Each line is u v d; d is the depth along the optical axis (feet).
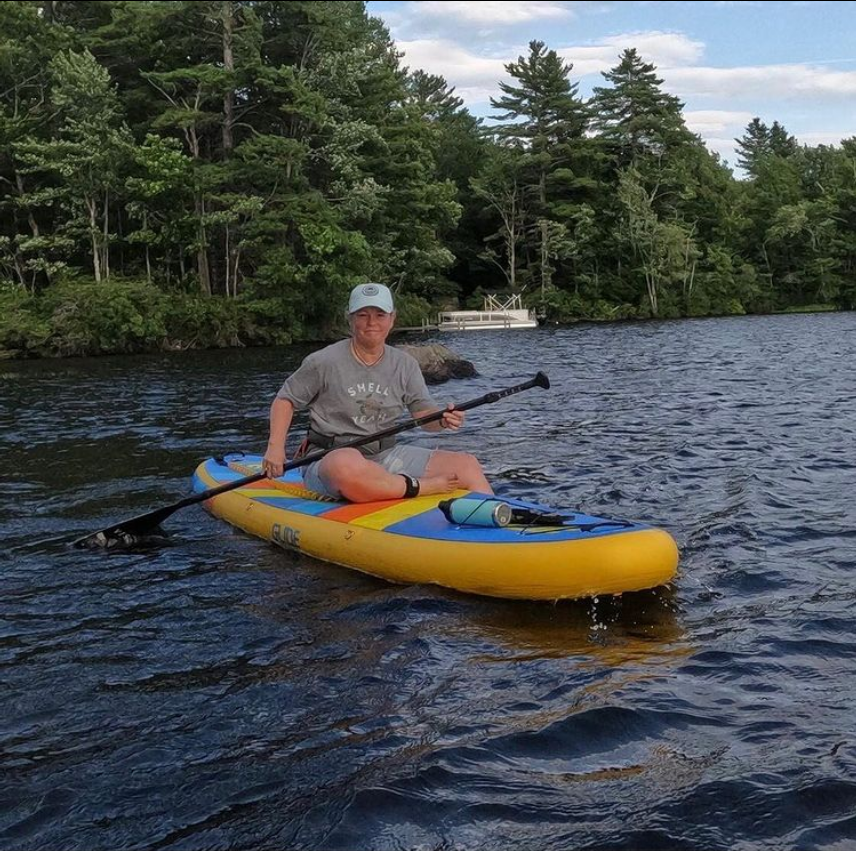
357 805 9.04
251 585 15.87
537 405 39.96
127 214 105.29
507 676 11.93
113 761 10.09
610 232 161.58
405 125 122.42
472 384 52.13
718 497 21.21
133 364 72.84
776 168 203.00
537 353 76.18
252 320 99.50
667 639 13.06
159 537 18.98
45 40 100.99
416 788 9.31
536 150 159.22
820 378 47.67
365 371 17.57
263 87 102.22
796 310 174.81
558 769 9.66
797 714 10.70
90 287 89.25
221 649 13.10
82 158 91.04
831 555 16.58
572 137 162.61
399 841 8.51
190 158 95.25
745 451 26.84
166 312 91.45
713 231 177.68
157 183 91.97
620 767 9.67
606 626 13.60
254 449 29.68
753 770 9.50
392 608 14.51
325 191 109.70
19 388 53.47
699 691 11.37
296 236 106.42
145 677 12.24
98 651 13.14
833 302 181.78
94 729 10.84
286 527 17.89
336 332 108.58
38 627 14.14
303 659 12.66
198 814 9.03
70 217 102.32
